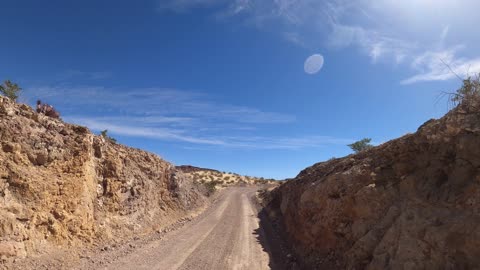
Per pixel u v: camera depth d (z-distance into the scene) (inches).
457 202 270.5
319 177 717.3
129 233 721.0
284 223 956.0
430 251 265.3
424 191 319.6
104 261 505.0
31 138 519.2
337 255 442.6
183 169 3986.2
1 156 455.5
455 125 301.3
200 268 505.7
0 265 387.5
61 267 449.4
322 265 466.9
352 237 413.1
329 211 491.2
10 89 566.3
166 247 634.2
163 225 924.6
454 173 288.8
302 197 649.0
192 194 1428.4
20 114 528.1
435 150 329.7
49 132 570.3
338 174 504.4
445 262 250.5
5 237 410.9
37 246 455.8
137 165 971.3
